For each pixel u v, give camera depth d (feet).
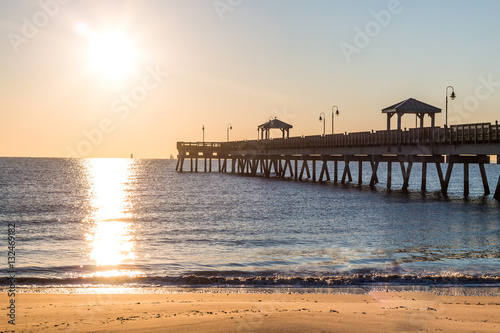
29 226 100.12
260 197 162.50
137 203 149.28
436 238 78.84
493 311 36.96
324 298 42.27
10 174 335.67
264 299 41.93
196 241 79.30
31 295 43.32
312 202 142.72
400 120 159.94
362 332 30.86
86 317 34.96
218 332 30.66
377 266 57.57
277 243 76.69
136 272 54.90
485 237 79.36
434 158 145.07
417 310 37.01
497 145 113.19
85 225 101.19
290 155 237.04
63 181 271.69
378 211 117.50
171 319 33.78
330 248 71.56
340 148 185.57
